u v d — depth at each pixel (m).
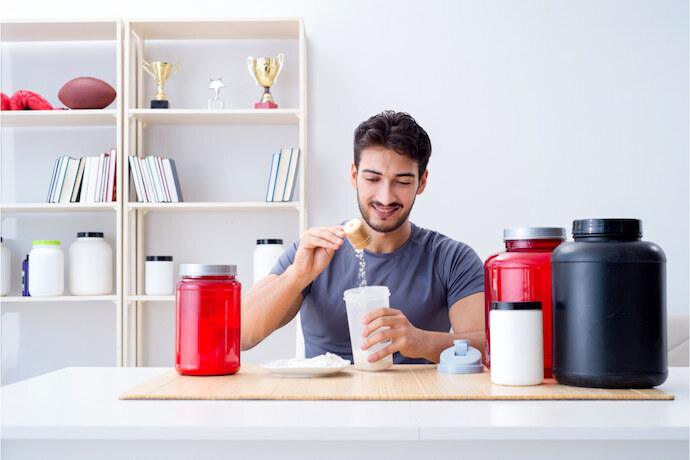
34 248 3.13
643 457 0.75
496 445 0.76
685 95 3.27
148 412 0.83
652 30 3.28
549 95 3.27
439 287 1.86
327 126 3.29
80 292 3.10
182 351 1.12
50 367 3.30
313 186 3.28
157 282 3.10
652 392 0.95
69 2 3.35
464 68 3.29
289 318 1.83
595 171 3.26
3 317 3.31
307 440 0.76
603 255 0.96
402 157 1.59
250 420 0.77
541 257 1.10
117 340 3.04
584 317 0.97
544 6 3.29
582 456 0.75
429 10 3.30
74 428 0.75
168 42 3.34
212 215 3.31
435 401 0.90
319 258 1.49
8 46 3.35
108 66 3.35
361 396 0.92
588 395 0.92
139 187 3.06
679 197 3.26
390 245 1.85
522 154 3.27
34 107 3.15
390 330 1.22
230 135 3.32
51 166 3.34
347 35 3.30
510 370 1.00
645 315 0.96
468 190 3.27
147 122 3.26
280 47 3.33
